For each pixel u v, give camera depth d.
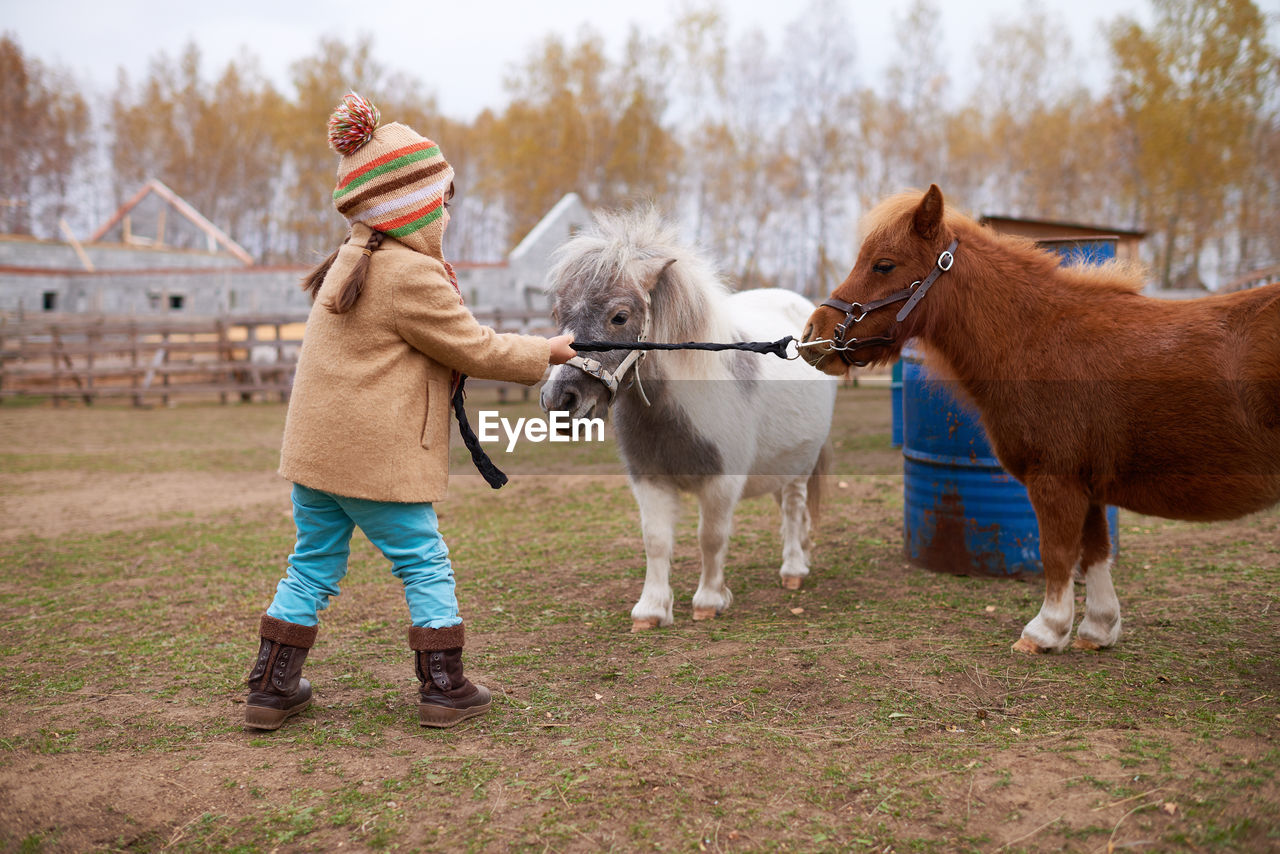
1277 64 30.31
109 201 53.69
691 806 2.12
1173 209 30.98
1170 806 2.00
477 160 52.50
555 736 2.61
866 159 38.72
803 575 4.56
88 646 3.72
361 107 2.51
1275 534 5.08
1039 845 1.90
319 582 2.77
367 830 2.07
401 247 2.57
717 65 41.22
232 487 8.45
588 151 39.81
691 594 4.48
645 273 3.36
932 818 2.03
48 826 2.15
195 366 18.00
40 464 9.92
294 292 25.39
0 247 26.53
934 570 4.69
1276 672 2.97
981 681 2.96
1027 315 3.16
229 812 2.19
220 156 49.12
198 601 4.47
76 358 20.75
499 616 4.07
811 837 1.97
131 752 2.57
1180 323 2.92
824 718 2.69
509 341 2.69
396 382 2.54
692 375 3.50
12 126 45.72
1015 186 38.12
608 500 7.18
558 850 1.95
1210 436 2.82
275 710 2.70
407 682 3.17
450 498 7.71
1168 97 31.56
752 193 39.72
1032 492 3.21
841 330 3.22
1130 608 3.85
